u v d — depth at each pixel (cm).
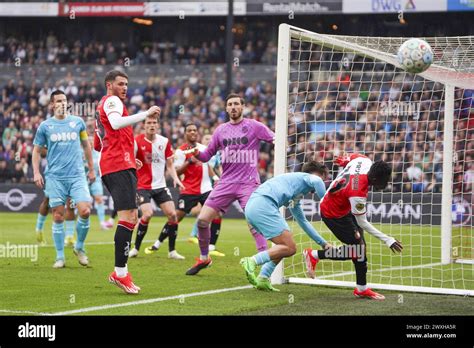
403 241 1577
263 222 829
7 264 1089
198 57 3256
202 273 1020
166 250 1366
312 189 845
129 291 820
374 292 841
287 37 942
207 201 979
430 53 809
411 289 872
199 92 2928
